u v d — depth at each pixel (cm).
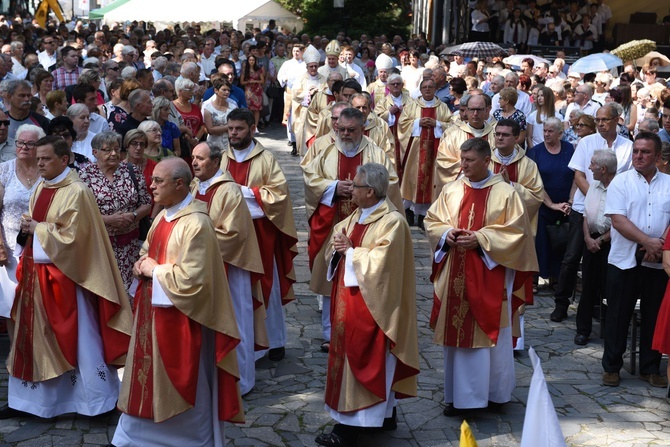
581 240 1005
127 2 3050
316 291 908
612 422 750
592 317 1005
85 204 704
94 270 706
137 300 635
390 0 4175
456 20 3241
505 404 782
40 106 1052
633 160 809
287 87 2194
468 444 367
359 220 683
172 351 621
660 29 3147
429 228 752
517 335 791
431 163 1486
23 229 703
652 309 830
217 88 1282
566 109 1537
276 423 730
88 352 712
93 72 1217
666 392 817
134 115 1038
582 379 850
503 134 951
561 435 388
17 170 793
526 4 3173
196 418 641
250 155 851
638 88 1666
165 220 632
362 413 669
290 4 4303
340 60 2183
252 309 792
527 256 738
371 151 927
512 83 1516
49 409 716
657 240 793
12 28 2281
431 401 788
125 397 634
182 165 625
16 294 717
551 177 1079
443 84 1711
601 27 3167
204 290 617
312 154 966
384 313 655
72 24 3556
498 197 742
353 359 663
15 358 717
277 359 876
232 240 761
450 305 736
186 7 3053
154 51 2069
